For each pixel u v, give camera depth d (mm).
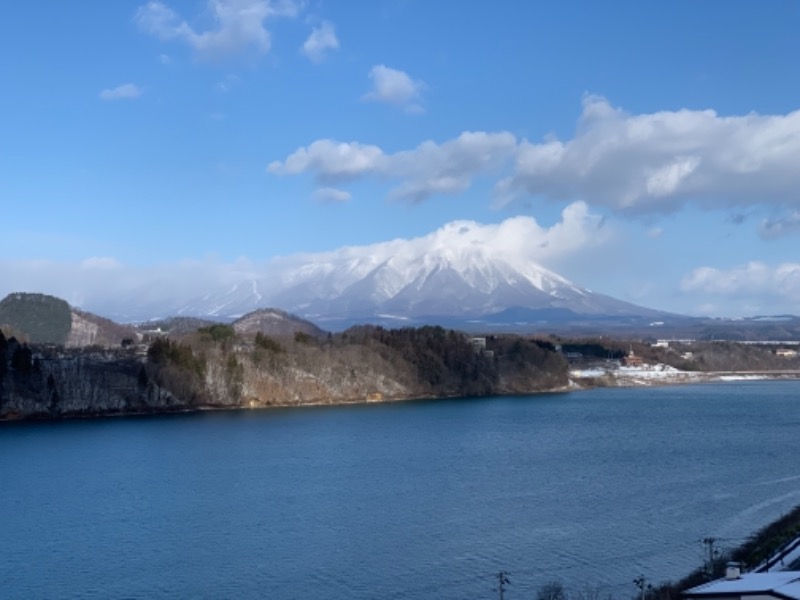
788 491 121938
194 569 87562
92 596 80312
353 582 82562
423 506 113938
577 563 86812
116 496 125062
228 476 141250
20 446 181750
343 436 195250
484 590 79438
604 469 143250
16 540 99625
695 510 109688
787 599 51500
